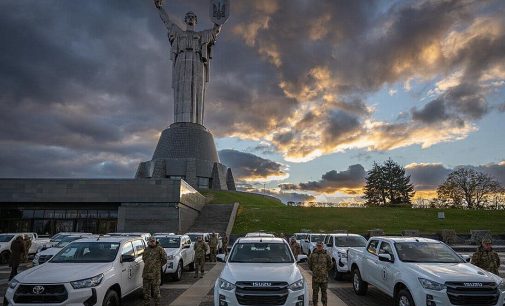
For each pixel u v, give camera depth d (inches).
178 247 684.7
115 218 1759.4
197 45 3312.0
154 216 1701.5
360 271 499.8
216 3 3368.6
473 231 1595.7
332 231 1772.9
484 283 330.3
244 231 1833.2
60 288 325.7
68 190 1739.7
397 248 413.7
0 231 1734.7
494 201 3516.2
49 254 730.8
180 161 3115.2
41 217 1760.6
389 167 4434.1
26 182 1740.9
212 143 3336.6
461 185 3587.6
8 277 701.9
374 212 2352.4
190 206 1916.8
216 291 337.7
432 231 1835.6
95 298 335.3
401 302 366.3
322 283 416.8
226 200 2667.3
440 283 331.3
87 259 393.1
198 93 3299.7
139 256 456.4
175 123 3282.5
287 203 3068.4
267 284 324.5
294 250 807.7
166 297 498.6
